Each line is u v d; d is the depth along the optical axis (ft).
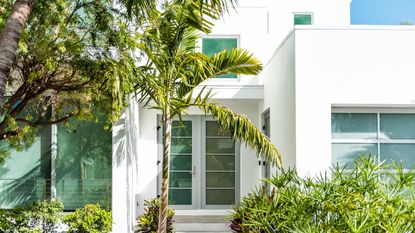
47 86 21.03
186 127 38.91
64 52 19.40
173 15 20.94
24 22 14.47
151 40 20.99
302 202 15.81
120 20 20.01
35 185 28.37
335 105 25.23
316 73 24.95
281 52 29.04
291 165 25.72
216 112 24.48
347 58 24.98
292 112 25.66
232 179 38.78
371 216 14.19
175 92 25.20
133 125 31.86
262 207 16.90
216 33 39.50
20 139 23.31
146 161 37.29
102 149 29.86
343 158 25.38
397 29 24.98
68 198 28.35
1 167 29.43
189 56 23.82
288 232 15.53
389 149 25.45
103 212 25.48
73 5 19.90
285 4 41.01
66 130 29.73
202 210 37.96
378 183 16.03
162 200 23.95
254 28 39.70
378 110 25.61
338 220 15.10
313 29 25.08
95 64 20.10
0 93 13.46
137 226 27.73
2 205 28.12
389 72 24.93
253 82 38.81
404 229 14.16
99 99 22.71
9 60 13.84
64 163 29.66
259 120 38.22
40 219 24.66
